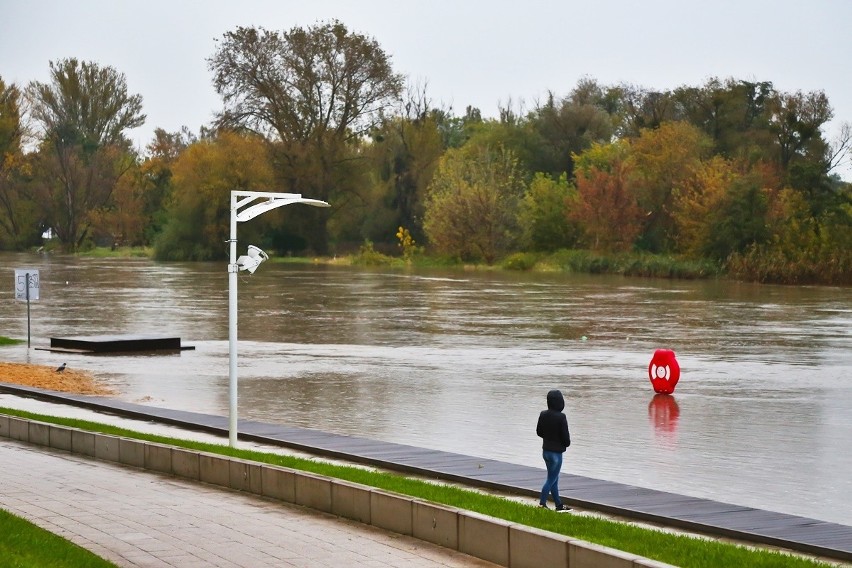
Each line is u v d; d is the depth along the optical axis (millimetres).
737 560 11570
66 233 159250
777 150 127438
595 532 12953
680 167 114625
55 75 167000
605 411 25500
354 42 129500
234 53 128875
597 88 152750
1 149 158000
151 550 12570
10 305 59656
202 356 36781
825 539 13219
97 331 45500
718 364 34719
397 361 35438
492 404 26484
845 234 91062
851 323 49656
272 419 24344
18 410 23500
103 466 18359
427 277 92562
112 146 165750
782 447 21062
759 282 88188
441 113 157875
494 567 12039
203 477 17031
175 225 131875
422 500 13508
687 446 21156
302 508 15172
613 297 67625
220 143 130250
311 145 130250
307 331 46031
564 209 116062
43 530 12781
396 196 135625
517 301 63875
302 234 133500
